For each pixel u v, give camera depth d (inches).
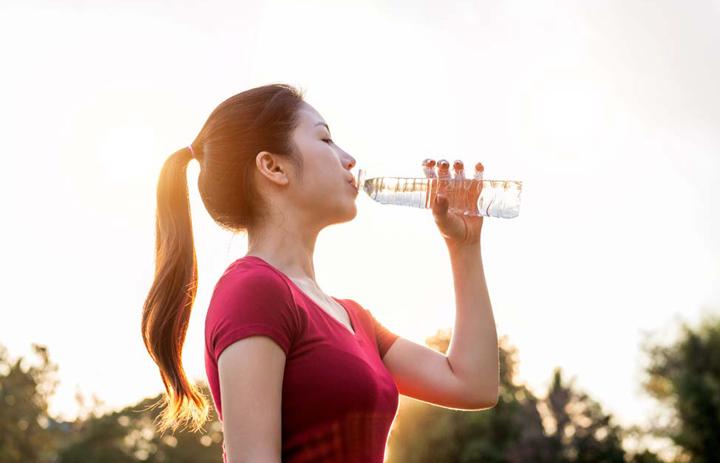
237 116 72.4
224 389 58.7
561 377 1653.5
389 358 78.0
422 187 82.0
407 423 1632.6
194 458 2233.0
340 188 72.2
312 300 65.5
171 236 73.6
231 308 60.2
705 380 1464.1
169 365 72.4
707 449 1432.1
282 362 60.3
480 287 79.8
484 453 1568.7
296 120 72.4
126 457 2199.8
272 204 71.4
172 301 72.9
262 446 57.5
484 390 76.5
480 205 80.9
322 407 61.3
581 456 1572.3
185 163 75.3
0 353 2004.2
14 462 1931.6
